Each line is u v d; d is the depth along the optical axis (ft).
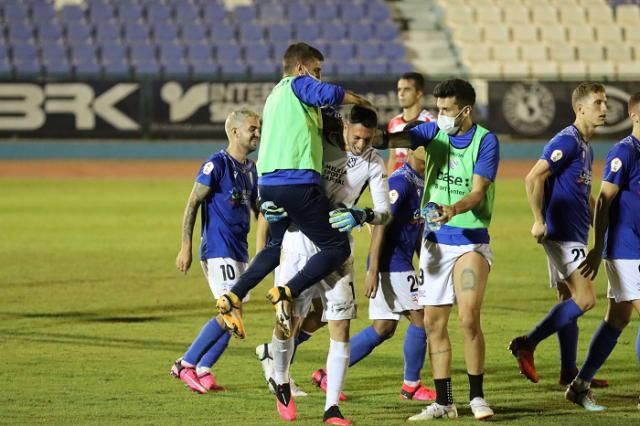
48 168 236.84
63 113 250.37
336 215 56.13
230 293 58.34
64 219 159.84
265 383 67.97
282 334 57.47
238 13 290.76
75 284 106.93
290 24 288.51
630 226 60.75
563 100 254.06
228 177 66.33
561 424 57.00
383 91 249.96
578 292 64.75
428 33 294.25
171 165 244.63
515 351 66.39
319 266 56.65
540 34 297.12
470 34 294.66
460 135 58.03
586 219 65.05
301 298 59.06
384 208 58.85
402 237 64.54
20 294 101.14
